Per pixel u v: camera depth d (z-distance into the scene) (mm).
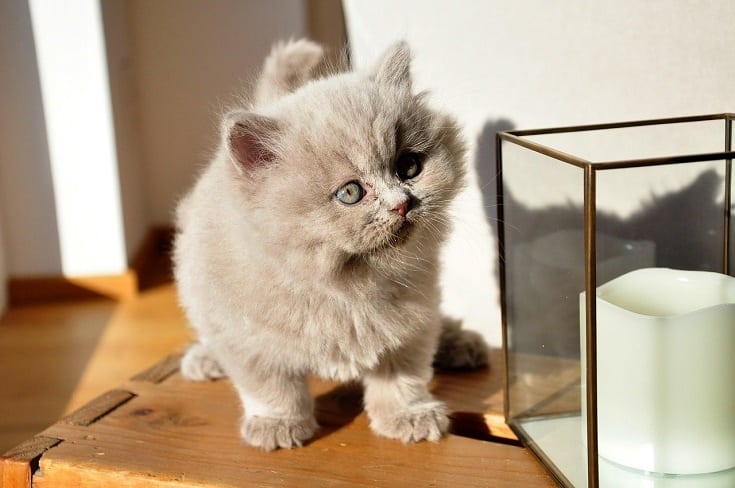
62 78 1303
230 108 867
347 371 823
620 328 736
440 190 785
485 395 883
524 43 885
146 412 878
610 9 859
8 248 1370
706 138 828
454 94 910
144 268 1479
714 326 723
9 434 1000
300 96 800
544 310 796
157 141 1567
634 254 853
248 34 1507
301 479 781
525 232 790
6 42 1293
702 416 735
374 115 767
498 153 805
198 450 821
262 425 823
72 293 1388
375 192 758
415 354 835
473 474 782
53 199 1354
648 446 743
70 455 819
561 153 720
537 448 796
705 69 849
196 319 863
